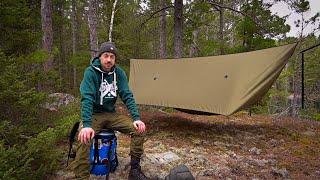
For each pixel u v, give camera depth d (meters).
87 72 3.54
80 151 3.46
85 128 3.23
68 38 28.70
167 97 7.39
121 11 20.56
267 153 5.94
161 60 8.60
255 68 6.68
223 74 7.10
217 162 5.21
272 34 13.66
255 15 13.46
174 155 5.30
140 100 7.80
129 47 19.97
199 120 8.66
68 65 23.97
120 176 4.20
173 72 8.00
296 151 6.07
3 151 3.26
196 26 13.96
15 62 4.31
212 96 6.79
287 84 31.50
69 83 22.25
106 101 3.69
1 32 4.48
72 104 5.78
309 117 13.19
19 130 3.94
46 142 3.78
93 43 10.32
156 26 22.62
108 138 3.63
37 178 3.71
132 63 9.16
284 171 4.86
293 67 23.47
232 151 5.95
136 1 22.14
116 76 3.74
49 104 5.16
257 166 5.16
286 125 8.34
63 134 4.31
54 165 4.04
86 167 3.48
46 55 4.84
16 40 4.59
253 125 8.20
